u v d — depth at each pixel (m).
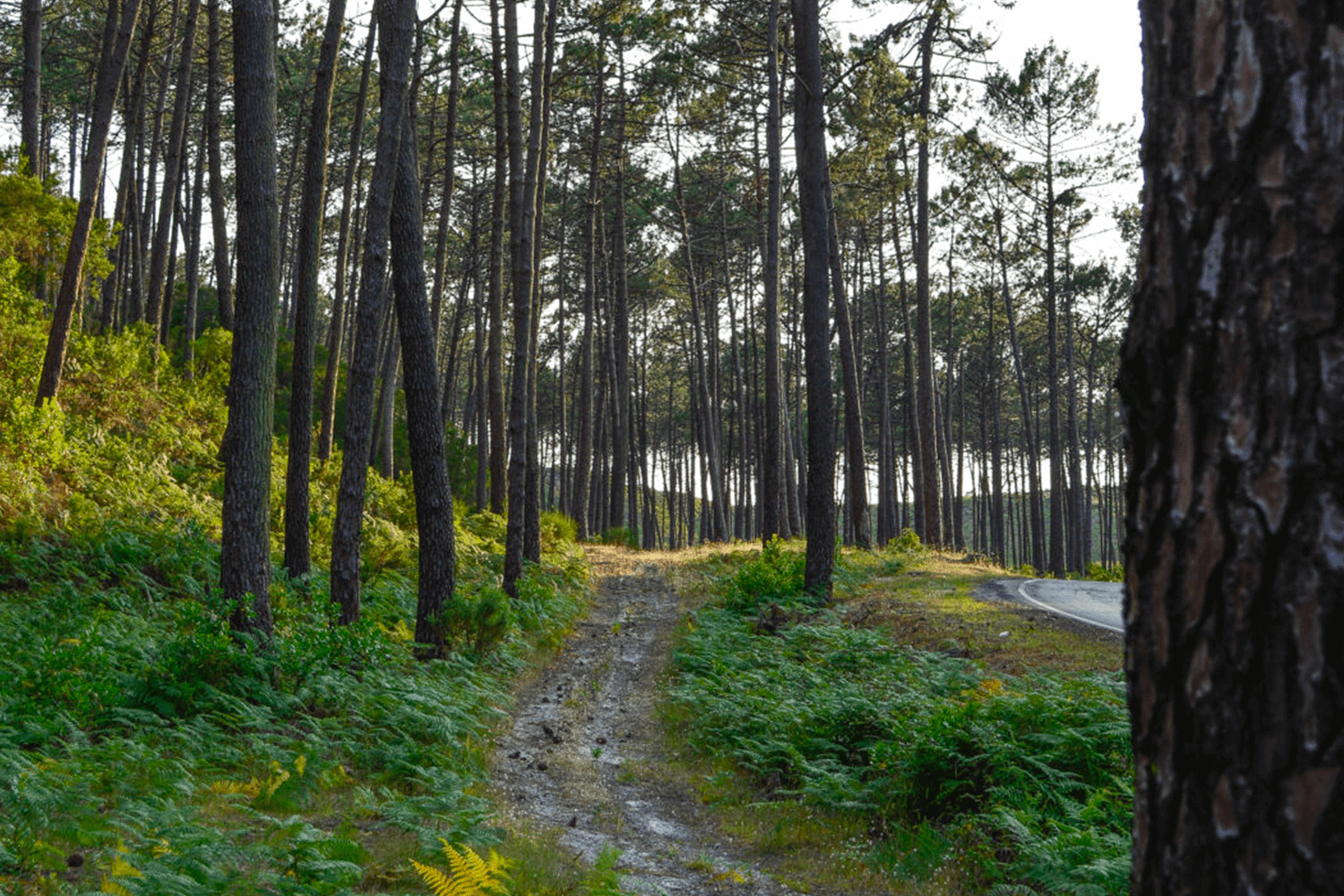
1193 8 1.65
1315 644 1.39
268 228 9.83
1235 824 1.47
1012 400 73.56
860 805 7.46
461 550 20.34
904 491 65.00
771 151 25.44
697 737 10.12
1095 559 88.56
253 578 9.63
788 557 20.27
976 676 9.91
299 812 6.55
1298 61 1.50
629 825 7.53
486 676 12.11
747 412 59.91
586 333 38.78
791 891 6.06
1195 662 1.56
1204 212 1.60
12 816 5.11
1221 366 1.55
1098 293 52.22
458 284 53.25
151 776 6.44
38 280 18.80
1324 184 1.46
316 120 14.46
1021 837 6.11
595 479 59.47
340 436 29.91
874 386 66.50
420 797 7.08
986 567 25.25
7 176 17.02
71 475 14.29
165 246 23.08
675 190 44.59
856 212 32.12
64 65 33.78
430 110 34.12
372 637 10.35
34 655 8.59
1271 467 1.47
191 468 17.98
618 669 14.25
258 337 9.76
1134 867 1.70
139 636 10.06
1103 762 7.07
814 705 9.74
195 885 4.39
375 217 11.74
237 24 9.75
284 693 9.09
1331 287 1.44
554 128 37.41
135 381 19.73
